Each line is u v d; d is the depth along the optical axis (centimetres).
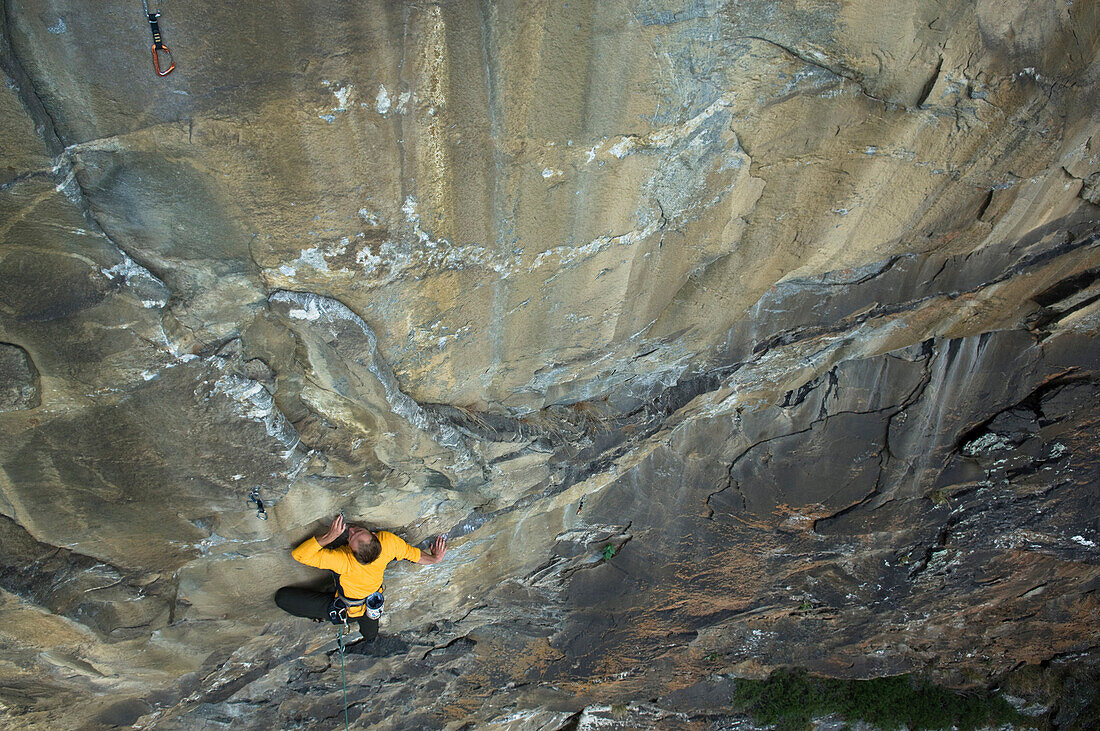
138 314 294
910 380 620
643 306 446
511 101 293
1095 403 640
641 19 283
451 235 334
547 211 346
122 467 342
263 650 557
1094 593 926
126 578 399
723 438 645
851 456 678
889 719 1034
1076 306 547
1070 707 1051
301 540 457
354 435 397
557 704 862
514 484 534
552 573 706
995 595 895
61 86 238
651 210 371
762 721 991
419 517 506
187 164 266
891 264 484
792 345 541
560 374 486
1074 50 333
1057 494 746
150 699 516
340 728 704
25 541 347
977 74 335
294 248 306
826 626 899
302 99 261
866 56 322
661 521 702
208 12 236
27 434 311
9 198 246
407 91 274
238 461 363
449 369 421
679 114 324
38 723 472
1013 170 401
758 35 304
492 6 262
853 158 377
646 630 809
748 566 775
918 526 764
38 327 279
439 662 728
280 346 340
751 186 383
